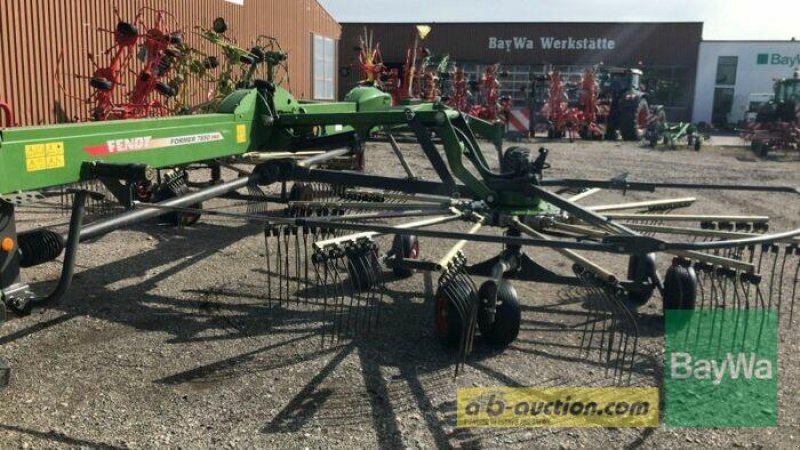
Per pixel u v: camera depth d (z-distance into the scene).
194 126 4.57
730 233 4.62
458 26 33.84
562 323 4.66
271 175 5.19
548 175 12.34
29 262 3.58
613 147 18.92
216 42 8.20
